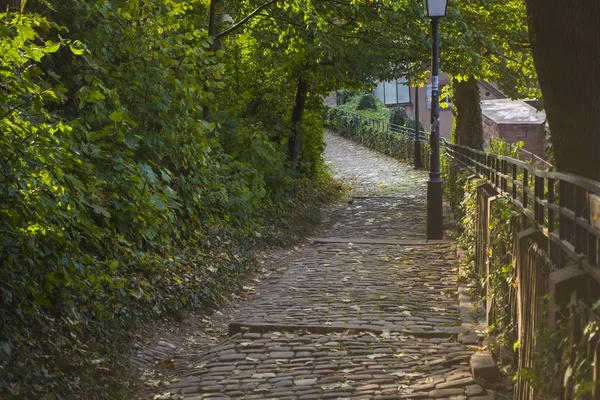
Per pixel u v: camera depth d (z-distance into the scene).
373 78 20.61
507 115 33.69
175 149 11.62
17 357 6.27
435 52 16.53
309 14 15.92
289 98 22.53
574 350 3.68
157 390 7.39
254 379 7.38
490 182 10.73
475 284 10.73
